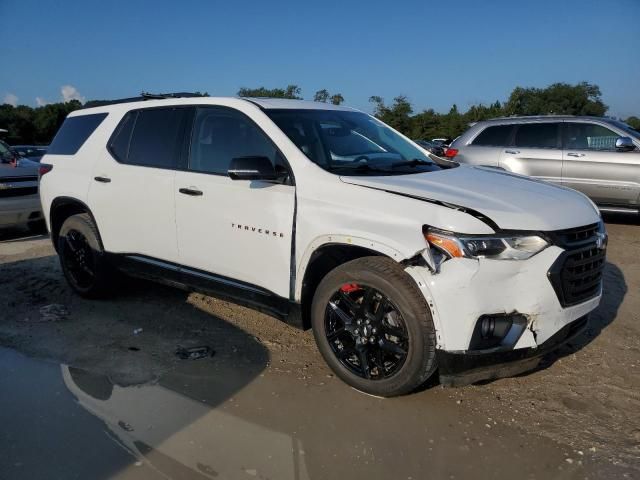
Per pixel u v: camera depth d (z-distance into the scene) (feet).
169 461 9.05
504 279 9.56
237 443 9.53
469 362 9.74
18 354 13.24
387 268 10.25
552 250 9.80
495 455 9.14
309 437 9.70
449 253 9.56
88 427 10.07
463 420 10.16
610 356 12.62
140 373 12.20
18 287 18.37
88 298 16.96
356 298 11.00
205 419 10.30
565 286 10.00
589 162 27.89
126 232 15.03
